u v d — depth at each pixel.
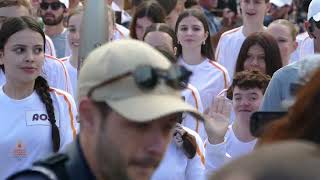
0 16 12.21
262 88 9.83
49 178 4.84
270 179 3.41
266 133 4.43
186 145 8.72
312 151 3.56
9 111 9.02
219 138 9.22
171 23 15.92
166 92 4.93
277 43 12.46
